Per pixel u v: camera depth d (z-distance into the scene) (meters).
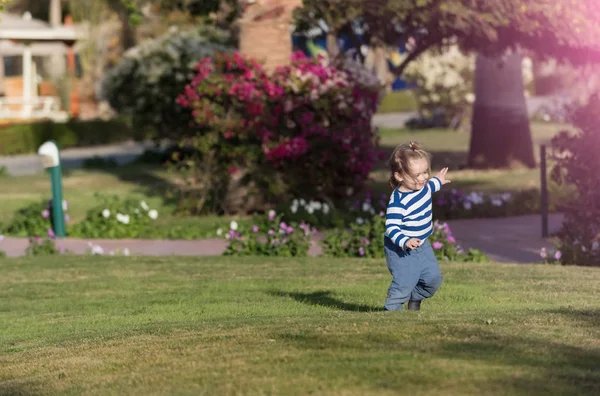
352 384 4.96
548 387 4.77
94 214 17.25
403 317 6.86
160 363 5.97
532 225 16.62
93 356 6.49
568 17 18.03
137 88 29.25
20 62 60.69
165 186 24.89
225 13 24.36
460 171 25.64
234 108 18.28
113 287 10.93
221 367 5.62
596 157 13.23
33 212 17.83
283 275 11.23
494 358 5.39
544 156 15.23
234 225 14.21
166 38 29.47
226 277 11.26
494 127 25.66
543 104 47.91
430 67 43.38
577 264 12.62
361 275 11.05
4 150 38.78
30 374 6.23
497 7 17.59
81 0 53.16
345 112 18.11
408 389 4.81
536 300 8.89
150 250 15.09
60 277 11.84
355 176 18.61
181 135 29.59
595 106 13.37
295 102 17.88
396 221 7.29
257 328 6.80
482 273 10.86
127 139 43.97
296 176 18.22
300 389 4.94
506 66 25.36
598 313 7.03
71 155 37.66
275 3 18.27
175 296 10.03
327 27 21.72
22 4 64.19
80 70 58.12
